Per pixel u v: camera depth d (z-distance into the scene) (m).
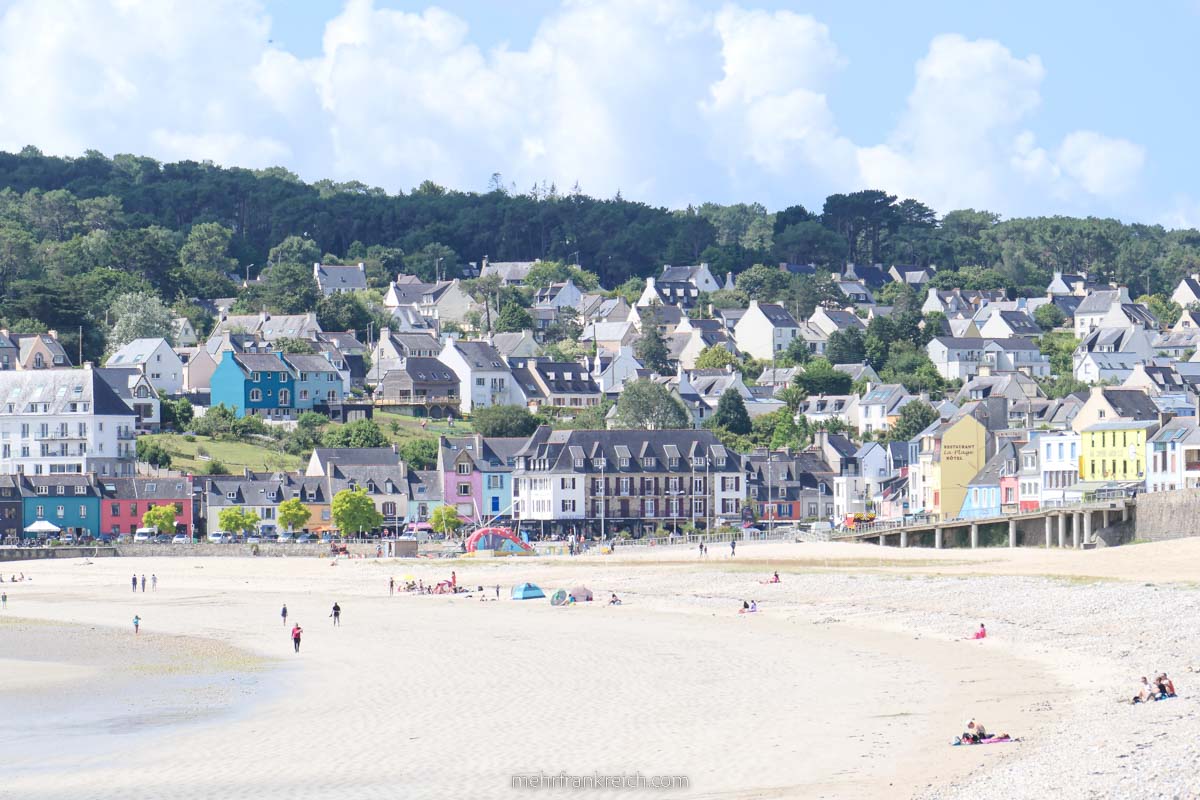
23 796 63.41
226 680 95.38
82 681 95.88
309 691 89.88
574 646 106.44
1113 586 118.31
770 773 63.31
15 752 72.62
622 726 75.06
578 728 74.94
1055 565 137.00
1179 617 101.81
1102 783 55.88
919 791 58.22
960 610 115.56
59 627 128.25
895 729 71.12
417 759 68.62
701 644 105.62
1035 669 87.25
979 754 64.00
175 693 90.25
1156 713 69.31
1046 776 57.94
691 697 83.12
